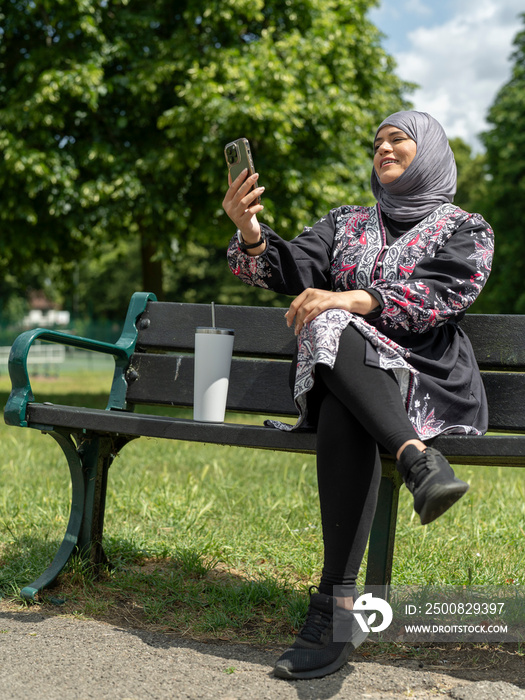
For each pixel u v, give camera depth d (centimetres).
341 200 1100
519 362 211
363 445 177
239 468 479
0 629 204
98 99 1046
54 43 1082
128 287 4859
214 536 301
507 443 172
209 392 208
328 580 179
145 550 280
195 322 254
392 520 199
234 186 198
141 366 260
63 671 175
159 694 163
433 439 178
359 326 178
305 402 183
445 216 206
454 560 271
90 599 229
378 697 164
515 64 2222
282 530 313
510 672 180
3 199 1034
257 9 1048
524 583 247
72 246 1254
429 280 189
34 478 418
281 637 204
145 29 1087
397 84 1555
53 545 279
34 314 5416
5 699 158
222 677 173
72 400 1042
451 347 197
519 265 2173
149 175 1077
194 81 1005
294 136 1084
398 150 208
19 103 1008
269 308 242
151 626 210
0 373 2281
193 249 3875
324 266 215
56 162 995
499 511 356
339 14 1192
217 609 224
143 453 522
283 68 1009
